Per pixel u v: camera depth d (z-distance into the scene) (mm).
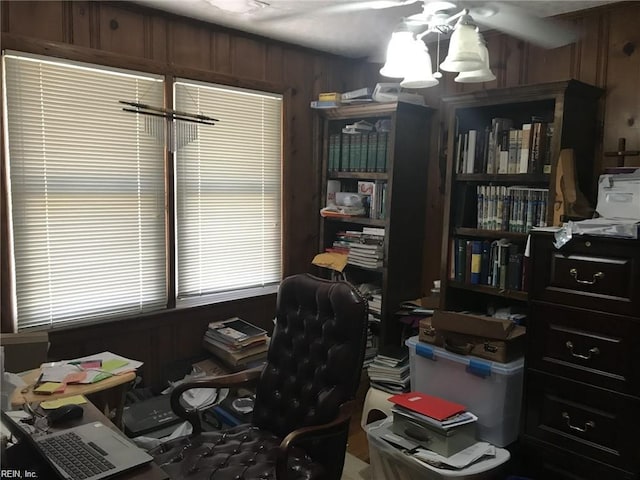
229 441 1987
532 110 2775
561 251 2100
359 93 3275
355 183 3682
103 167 2752
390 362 2912
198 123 3074
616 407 1975
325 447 1862
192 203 3123
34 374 2037
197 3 2686
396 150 3143
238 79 3207
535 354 2195
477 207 2830
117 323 2820
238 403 2801
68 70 2596
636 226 1884
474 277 2748
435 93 3297
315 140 3658
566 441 2121
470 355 2422
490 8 2395
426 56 2012
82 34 2615
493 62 2977
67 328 2656
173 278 3051
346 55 3711
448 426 2119
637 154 2430
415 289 3400
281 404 2080
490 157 2699
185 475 1739
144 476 1276
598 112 2576
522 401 2254
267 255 3520
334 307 1991
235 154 3285
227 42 3152
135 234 2898
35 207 2555
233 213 3316
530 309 2201
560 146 2361
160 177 2963
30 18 2461
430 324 2578
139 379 2891
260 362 3033
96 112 2703
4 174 2449
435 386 2557
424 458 2129
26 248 2543
